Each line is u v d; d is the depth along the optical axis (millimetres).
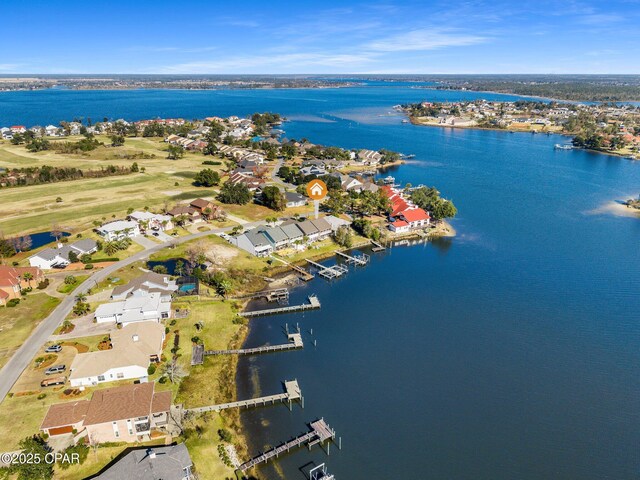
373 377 71000
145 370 67438
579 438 58688
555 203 165875
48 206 148500
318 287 101750
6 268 93500
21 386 65125
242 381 70250
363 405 64875
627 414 62875
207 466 53625
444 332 83250
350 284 103062
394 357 76000
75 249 110938
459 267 111438
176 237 123812
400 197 155125
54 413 57219
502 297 96000
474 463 54969
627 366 73062
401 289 100375
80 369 65812
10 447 54094
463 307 92000
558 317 87750
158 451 51844
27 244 115062
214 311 88875
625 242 127188
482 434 59375
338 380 70438
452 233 135000
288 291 99625
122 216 138875
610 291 98062
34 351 73438
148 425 57062
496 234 134125
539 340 80312
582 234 133875
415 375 71312
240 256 113750
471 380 70000
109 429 55562
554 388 68062
